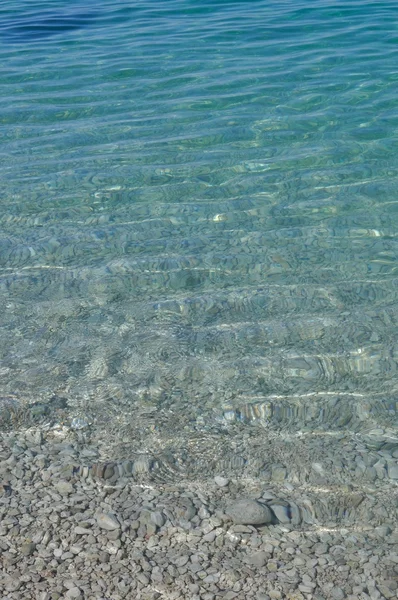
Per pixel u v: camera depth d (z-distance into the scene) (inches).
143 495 114.2
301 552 104.5
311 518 109.7
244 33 362.9
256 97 270.7
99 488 115.4
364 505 111.6
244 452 122.2
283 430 126.6
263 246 177.6
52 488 115.3
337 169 212.7
